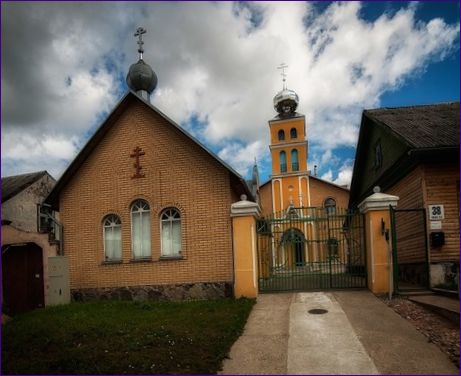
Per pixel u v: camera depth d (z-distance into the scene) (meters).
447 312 8.52
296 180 37.47
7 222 12.45
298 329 8.24
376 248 11.24
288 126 38.84
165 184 12.97
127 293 12.83
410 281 12.74
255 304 10.60
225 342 7.50
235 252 11.73
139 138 13.48
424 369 6.22
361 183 20.91
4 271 12.68
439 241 11.15
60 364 6.70
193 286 12.24
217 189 12.49
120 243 13.46
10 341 7.98
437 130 12.20
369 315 8.96
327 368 6.38
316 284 13.17
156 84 15.88
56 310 11.09
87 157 13.98
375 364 6.45
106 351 7.10
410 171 12.53
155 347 7.25
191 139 12.62
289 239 13.65
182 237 12.59
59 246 13.80
